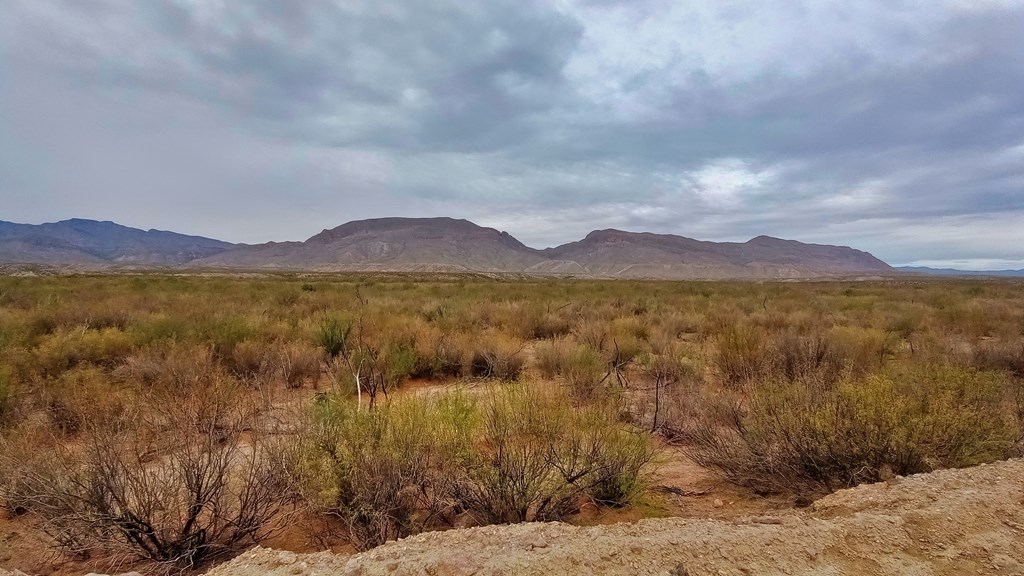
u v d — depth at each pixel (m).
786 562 2.98
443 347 10.31
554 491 4.19
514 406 4.84
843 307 21.22
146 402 5.31
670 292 32.84
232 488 4.23
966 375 5.43
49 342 8.89
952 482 3.94
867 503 3.71
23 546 3.80
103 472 3.62
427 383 9.52
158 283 30.59
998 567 2.94
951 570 2.93
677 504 4.59
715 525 3.45
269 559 3.15
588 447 4.54
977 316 15.69
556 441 4.53
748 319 15.69
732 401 6.32
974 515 3.44
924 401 4.90
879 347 10.00
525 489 4.15
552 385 7.02
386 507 3.88
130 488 3.82
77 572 3.53
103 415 5.12
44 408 6.12
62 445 4.58
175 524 3.93
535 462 4.29
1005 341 11.13
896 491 3.84
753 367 8.05
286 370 8.38
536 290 32.50
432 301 19.55
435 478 4.23
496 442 4.50
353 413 4.70
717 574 2.86
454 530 3.51
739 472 4.98
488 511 4.16
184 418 4.72
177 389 5.84
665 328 14.03
